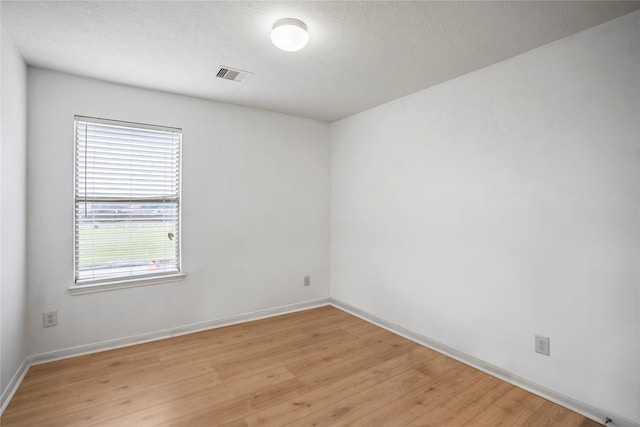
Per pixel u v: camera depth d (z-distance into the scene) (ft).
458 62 8.13
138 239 9.98
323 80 9.34
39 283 8.50
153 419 6.40
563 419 6.46
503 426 6.24
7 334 6.86
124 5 5.85
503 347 7.96
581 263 6.67
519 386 7.62
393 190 11.05
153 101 10.05
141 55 7.80
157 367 8.44
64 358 8.82
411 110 10.39
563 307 6.93
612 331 6.28
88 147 9.19
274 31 6.34
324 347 9.74
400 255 10.80
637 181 5.98
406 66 8.37
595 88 6.47
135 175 9.89
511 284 7.80
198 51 7.61
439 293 9.53
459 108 8.99
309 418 6.47
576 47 6.73
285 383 7.74
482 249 8.41
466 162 8.79
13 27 6.53
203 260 11.00
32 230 8.39
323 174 13.80
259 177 12.11
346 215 13.16
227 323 11.51
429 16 6.17
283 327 11.33
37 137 8.43
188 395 7.22
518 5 5.82
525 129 7.54
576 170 6.73
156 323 10.20
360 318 12.26
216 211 11.23
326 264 13.91
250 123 11.87
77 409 6.67
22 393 7.19
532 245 7.42
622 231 6.15
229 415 6.55
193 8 5.94
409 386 7.63
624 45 6.10
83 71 8.68
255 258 12.07
